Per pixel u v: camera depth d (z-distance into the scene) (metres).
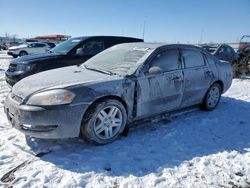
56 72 4.32
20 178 2.95
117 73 4.14
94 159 3.40
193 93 5.06
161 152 3.67
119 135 4.14
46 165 3.22
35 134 3.40
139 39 8.59
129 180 2.98
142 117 4.28
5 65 14.70
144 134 4.25
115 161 3.37
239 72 11.00
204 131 4.50
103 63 4.63
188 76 4.87
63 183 2.88
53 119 3.34
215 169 3.27
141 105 4.14
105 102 3.68
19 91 3.65
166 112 4.80
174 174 3.13
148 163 3.35
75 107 3.42
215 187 2.91
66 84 3.56
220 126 4.76
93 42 7.54
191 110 5.57
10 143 3.75
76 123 3.46
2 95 6.62
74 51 7.11
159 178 3.03
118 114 3.90
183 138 4.17
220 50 12.11
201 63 5.29
